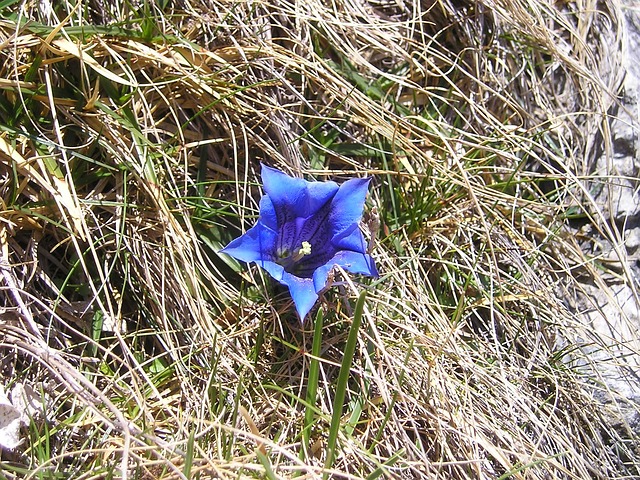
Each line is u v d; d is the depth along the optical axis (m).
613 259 0.33
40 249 0.27
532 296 0.31
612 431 0.29
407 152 0.31
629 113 0.33
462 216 0.31
